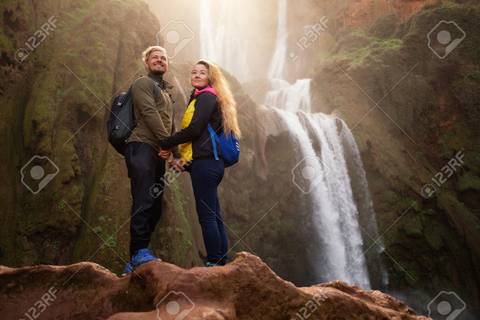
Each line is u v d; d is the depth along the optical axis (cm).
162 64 345
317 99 2797
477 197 2331
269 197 2155
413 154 2520
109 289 277
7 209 1080
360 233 2288
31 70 1332
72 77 1345
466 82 2497
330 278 2134
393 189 2394
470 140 2459
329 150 2330
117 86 1432
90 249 1148
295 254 2173
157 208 330
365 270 2239
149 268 251
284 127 2191
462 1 2825
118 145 317
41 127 1224
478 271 2130
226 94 328
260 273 243
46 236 1127
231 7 3784
